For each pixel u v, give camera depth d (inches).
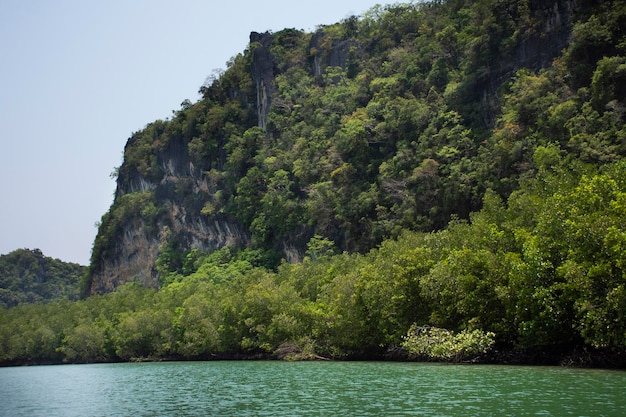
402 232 3302.2
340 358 2807.6
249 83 6505.9
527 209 2167.8
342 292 2664.9
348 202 4180.6
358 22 6112.2
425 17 5497.1
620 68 3065.9
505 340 2100.1
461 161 3629.4
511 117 3435.0
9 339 4852.4
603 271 1610.5
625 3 3405.5
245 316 3260.3
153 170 7140.8
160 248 6550.2
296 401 1462.8
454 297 2110.0
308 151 4933.6
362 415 1212.5
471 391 1423.5
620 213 1656.0
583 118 3090.6
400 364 2272.4
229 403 1507.1
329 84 5787.4
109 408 1568.7
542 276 1811.0
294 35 6604.3
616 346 1708.9
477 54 4050.2
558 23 3752.5
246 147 5807.1
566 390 1368.1
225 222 5757.9
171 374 2618.1
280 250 4891.7
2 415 1542.8
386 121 4352.9
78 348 4495.6
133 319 4065.0
